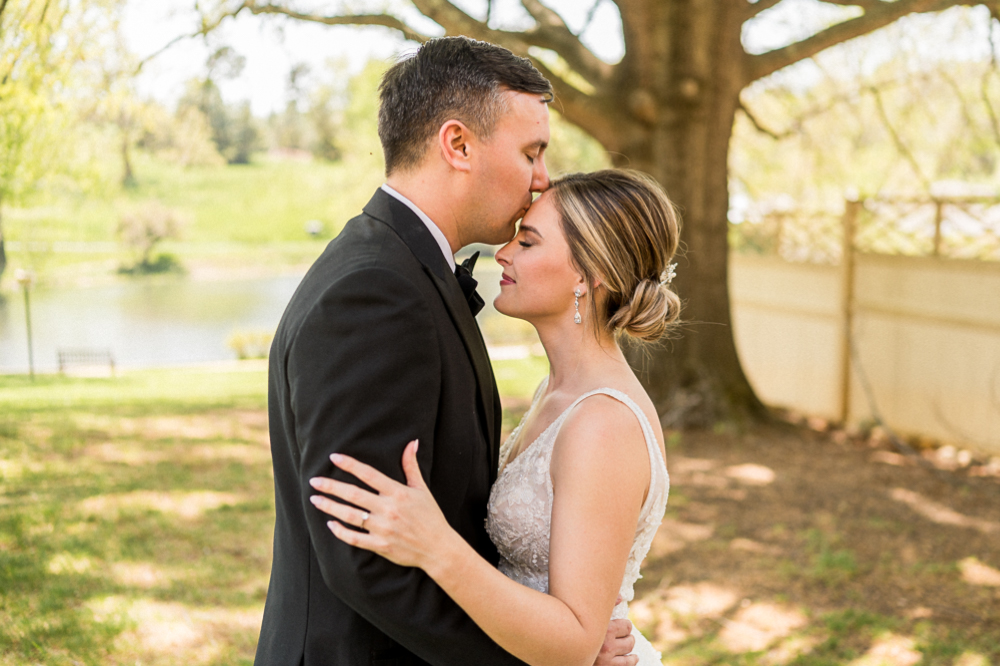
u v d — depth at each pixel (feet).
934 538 17.30
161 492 16.83
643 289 5.46
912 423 26.13
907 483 21.38
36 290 95.04
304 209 168.86
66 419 23.62
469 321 4.97
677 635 12.78
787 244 31.32
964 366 24.50
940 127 34.47
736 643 12.50
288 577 4.94
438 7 24.61
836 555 16.01
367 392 4.20
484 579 4.25
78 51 16.75
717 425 25.86
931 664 11.91
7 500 15.24
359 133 52.34
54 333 82.53
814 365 29.91
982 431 24.08
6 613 10.63
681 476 21.53
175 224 109.91
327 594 4.73
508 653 4.44
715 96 25.45
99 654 9.83
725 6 24.86
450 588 4.17
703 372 26.53
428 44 5.07
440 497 4.74
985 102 27.27
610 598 4.76
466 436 4.78
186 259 145.38
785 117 38.75
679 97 24.99
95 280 120.26
